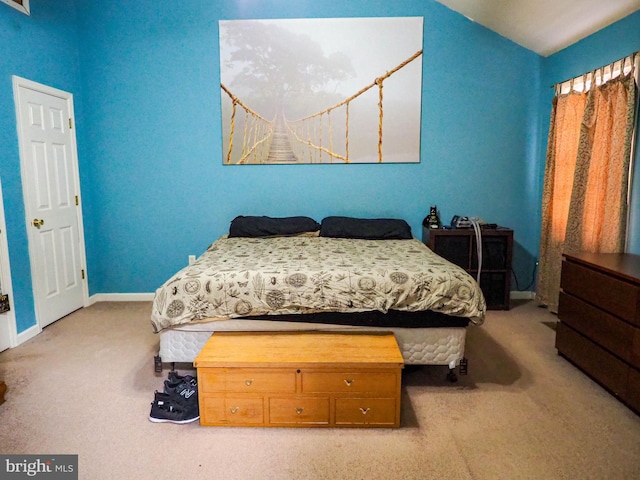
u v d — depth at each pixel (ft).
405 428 6.49
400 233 11.99
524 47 12.49
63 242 11.80
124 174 13.08
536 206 13.14
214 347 6.90
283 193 13.17
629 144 8.91
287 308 7.45
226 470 5.57
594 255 8.61
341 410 6.46
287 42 12.52
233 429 6.49
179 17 12.49
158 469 5.59
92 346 9.77
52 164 11.35
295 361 6.31
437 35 12.48
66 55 11.96
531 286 13.50
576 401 7.26
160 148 12.98
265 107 12.79
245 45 12.54
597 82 10.29
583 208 10.52
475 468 5.59
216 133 12.94
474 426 6.54
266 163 13.01
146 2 12.42
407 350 7.74
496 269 12.08
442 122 12.82
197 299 7.47
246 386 6.40
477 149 12.92
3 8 9.60
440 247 12.05
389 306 7.44
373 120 12.80
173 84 12.75
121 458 5.81
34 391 7.64
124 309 12.59
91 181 13.14
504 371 8.41
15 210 9.95
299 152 12.96
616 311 7.13
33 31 10.59
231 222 12.69
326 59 12.58
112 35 12.55
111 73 12.69
